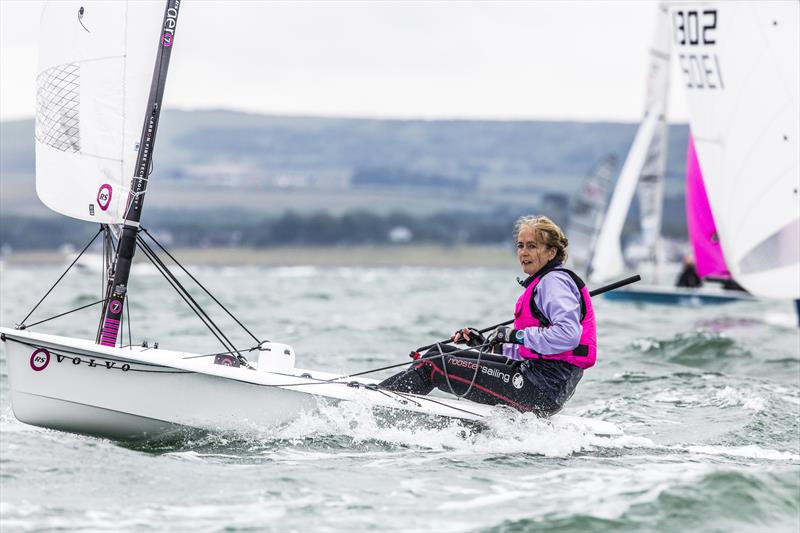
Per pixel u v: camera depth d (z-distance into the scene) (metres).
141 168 19.42
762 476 16.53
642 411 24.88
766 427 22.52
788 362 34.31
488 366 19.53
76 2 19.39
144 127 19.45
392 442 19.23
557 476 17.02
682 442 20.67
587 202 95.19
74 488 15.35
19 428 18.78
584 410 25.08
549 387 19.08
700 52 37.78
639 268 74.06
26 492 15.01
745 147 36.53
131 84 19.52
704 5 37.31
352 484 16.27
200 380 18.48
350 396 19.14
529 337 18.66
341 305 68.31
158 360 18.09
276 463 17.52
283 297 78.75
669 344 37.91
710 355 35.84
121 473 16.23
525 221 19.27
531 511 14.91
